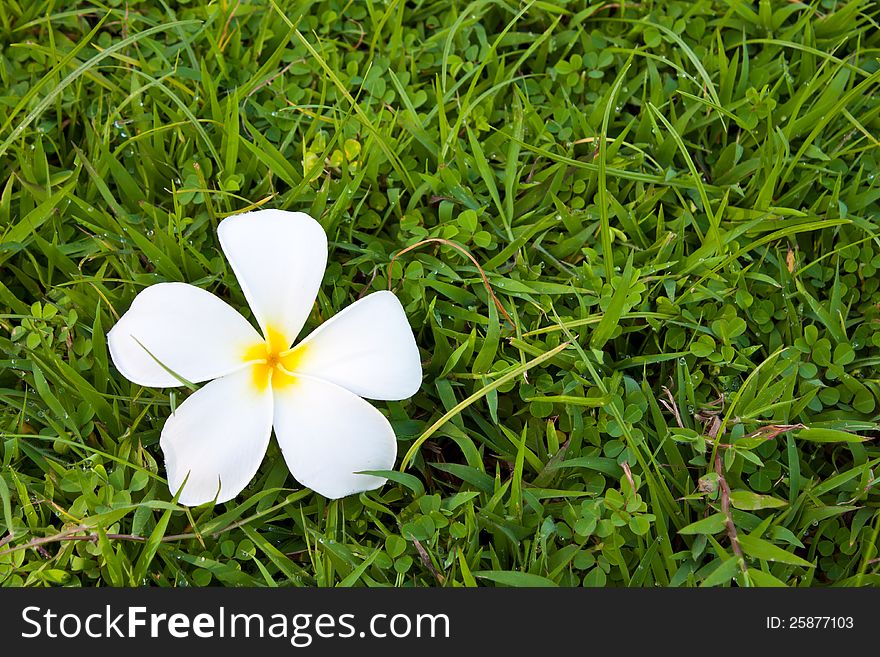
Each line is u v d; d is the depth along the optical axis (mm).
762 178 425
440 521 377
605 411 389
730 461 380
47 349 386
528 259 414
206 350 362
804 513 385
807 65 440
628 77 445
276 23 444
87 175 420
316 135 423
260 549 384
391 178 420
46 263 409
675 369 405
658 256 409
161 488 381
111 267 407
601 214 395
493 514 379
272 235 370
